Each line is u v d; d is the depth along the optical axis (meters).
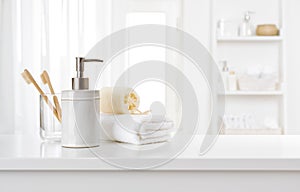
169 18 3.01
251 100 3.01
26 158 0.75
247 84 2.86
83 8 2.82
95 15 2.83
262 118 3.01
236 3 3.03
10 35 2.81
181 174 0.75
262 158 0.74
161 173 0.75
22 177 0.75
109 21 2.85
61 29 2.80
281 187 0.75
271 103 3.01
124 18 2.96
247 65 3.01
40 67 2.82
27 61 2.82
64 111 0.88
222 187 0.75
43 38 2.81
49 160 0.75
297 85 3.03
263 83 2.85
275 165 0.74
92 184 0.76
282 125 2.89
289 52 3.04
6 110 2.80
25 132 2.81
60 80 2.81
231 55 3.02
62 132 0.89
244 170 0.75
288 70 3.04
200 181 0.75
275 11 3.03
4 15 2.81
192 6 2.96
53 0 2.80
